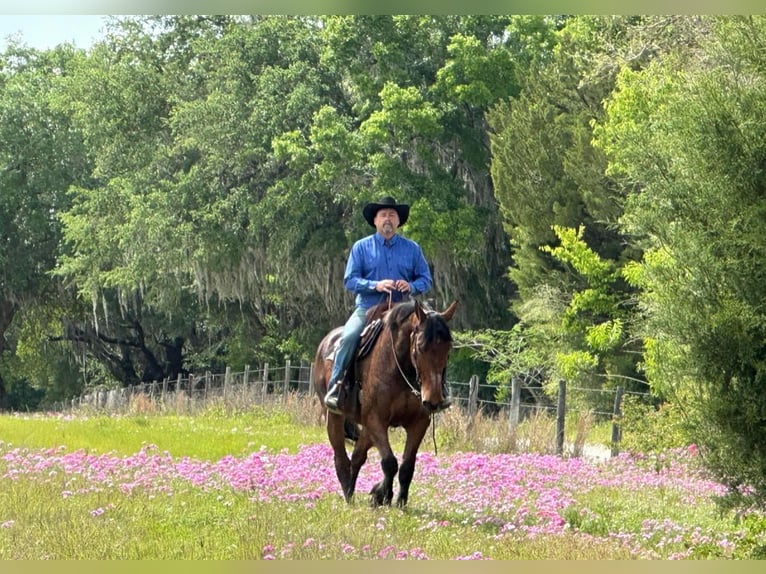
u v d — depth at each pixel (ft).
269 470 49.67
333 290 143.95
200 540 34.53
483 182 142.82
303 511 39.40
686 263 36.09
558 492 46.39
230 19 170.19
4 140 182.70
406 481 40.22
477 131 142.92
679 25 82.69
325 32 144.46
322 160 141.08
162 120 164.45
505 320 140.97
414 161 140.77
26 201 183.52
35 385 236.84
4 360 211.61
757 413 34.94
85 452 58.54
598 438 82.89
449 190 135.64
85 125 173.17
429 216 130.82
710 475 37.47
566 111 115.14
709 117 36.60
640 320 94.73
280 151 138.31
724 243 35.78
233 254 144.15
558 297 110.22
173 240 145.69
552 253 101.19
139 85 167.02
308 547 32.48
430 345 37.55
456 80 138.82
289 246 140.46
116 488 44.78
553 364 110.52
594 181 104.83
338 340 43.06
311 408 91.40
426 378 37.55
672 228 37.19
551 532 36.58
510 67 137.90
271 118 145.89
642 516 43.42
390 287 41.09
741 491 36.65
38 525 36.27
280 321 163.32
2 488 44.34
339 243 141.28
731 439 35.47
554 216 110.73
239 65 151.94
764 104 36.58
